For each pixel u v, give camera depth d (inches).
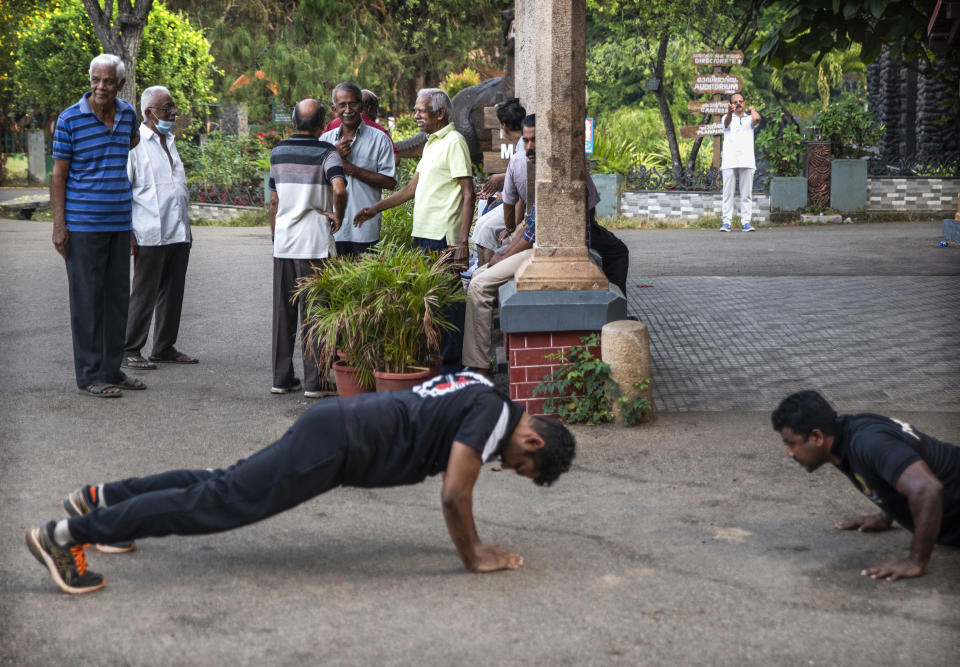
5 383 263.9
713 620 133.7
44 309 368.8
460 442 140.3
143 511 137.4
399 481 145.7
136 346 285.4
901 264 470.3
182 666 121.2
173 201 280.4
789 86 1697.8
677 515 173.9
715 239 597.9
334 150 250.2
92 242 247.3
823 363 285.4
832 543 160.7
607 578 147.3
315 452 139.8
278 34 1024.9
